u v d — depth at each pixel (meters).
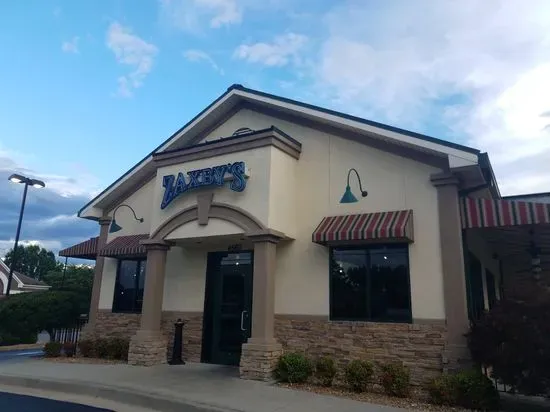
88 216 17.16
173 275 14.80
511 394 9.63
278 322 12.20
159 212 13.95
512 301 8.70
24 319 20.47
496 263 18.25
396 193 11.47
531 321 8.17
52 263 76.06
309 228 12.45
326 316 11.64
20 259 73.19
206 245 14.32
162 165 14.16
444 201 10.73
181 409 8.70
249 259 13.70
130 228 16.53
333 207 12.26
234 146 12.73
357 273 11.54
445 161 10.98
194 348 13.79
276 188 12.06
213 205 12.70
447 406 8.61
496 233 13.16
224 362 13.37
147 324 13.45
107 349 14.84
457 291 10.16
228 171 12.55
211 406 8.44
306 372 10.62
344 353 11.14
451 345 9.91
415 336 10.38
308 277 12.12
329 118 12.16
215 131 15.27
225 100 14.50
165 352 13.62
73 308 20.41
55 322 20.25
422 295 10.56
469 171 10.46
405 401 8.99
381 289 11.15
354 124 11.73
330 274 11.83
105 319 16.19
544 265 18.36
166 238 13.52
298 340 11.81
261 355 10.92
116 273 16.58
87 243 17.94
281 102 13.13
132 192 16.84
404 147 11.59
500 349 8.44
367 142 12.17
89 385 10.42
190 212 13.16
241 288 13.64
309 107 12.58
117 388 10.01
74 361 14.30
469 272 11.90
